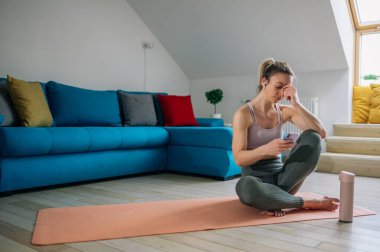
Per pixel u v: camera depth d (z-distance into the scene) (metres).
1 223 1.86
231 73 5.19
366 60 4.68
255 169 2.09
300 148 1.98
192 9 4.51
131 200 2.42
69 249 1.48
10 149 2.46
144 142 3.42
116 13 4.60
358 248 1.52
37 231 1.69
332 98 4.46
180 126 4.14
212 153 3.31
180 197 2.52
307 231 1.73
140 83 4.93
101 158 3.11
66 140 2.78
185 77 5.67
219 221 1.87
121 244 1.55
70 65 4.09
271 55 4.60
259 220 1.89
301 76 4.67
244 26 4.41
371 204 2.36
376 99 4.30
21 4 3.63
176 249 1.49
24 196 2.53
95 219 1.91
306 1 3.79
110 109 3.72
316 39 4.14
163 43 5.21
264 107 2.08
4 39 3.50
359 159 3.70
